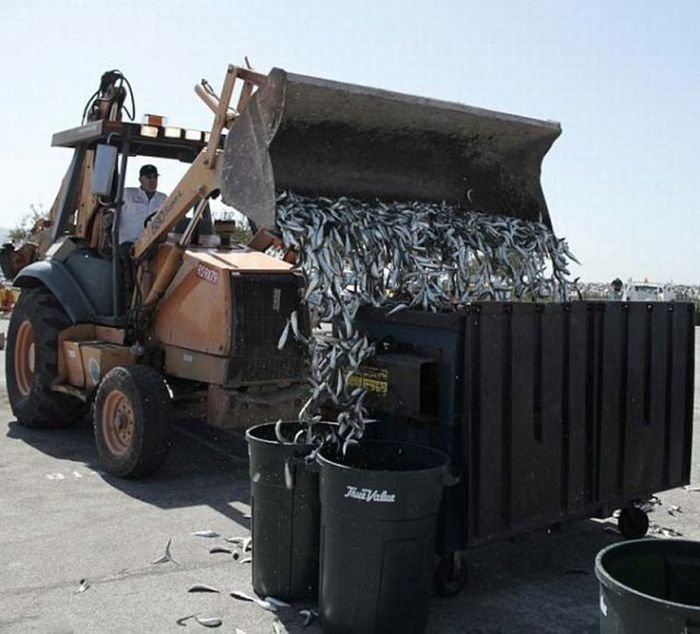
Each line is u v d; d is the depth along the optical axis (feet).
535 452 14.94
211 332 21.75
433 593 14.49
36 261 29.73
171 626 13.10
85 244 26.40
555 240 17.98
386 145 16.51
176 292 23.04
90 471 22.47
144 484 21.33
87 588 14.49
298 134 15.19
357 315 15.65
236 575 15.25
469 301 15.69
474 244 16.47
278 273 22.27
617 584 9.04
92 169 26.16
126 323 24.27
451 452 14.03
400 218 15.57
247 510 19.25
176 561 15.88
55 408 26.58
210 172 20.38
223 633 12.91
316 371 13.91
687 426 18.44
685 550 10.42
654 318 17.44
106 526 17.84
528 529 14.82
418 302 15.19
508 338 14.47
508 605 14.32
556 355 15.30
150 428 21.08
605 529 18.61
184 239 22.59
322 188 15.81
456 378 13.97
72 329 25.80
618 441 16.67
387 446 14.11
